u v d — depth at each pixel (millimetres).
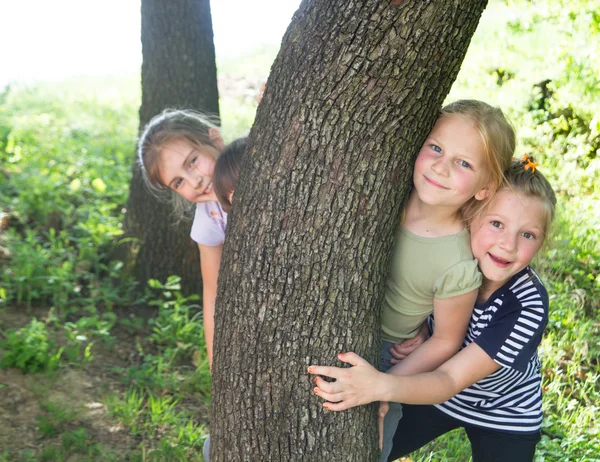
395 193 1942
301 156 1873
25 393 3816
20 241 5266
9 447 3346
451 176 1968
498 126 2002
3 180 6238
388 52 1737
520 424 2453
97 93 10984
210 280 2898
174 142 2883
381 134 1838
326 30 1794
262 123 1965
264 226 1940
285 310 1951
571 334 4371
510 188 2158
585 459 3324
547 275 4832
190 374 4273
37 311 4738
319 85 1813
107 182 6504
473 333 2346
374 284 1999
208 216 2896
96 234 5430
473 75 8320
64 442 3391
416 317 2293
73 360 4199
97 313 4855
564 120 6793
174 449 3424
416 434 2670
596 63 7043
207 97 5051
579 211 5621
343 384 1946
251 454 2057
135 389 3953
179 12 4844
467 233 2193
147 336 4703
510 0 8742
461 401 2520
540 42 8492
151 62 4949
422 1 1681
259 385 2006
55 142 7438
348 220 1900
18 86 10773
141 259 5148
